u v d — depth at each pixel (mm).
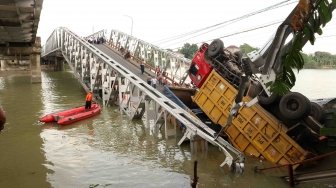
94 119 22625
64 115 22312
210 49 17203
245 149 14758
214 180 12336
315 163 12836
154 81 24188
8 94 35594
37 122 21891
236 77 15922
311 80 40656
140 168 13523
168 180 12312
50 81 49281
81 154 15266
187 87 23672
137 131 19438
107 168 13516
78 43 34281
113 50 41406
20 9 20781
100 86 29719
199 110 18938
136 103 22219
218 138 14898
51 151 15711
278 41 7156
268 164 13672
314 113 13195
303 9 4738
